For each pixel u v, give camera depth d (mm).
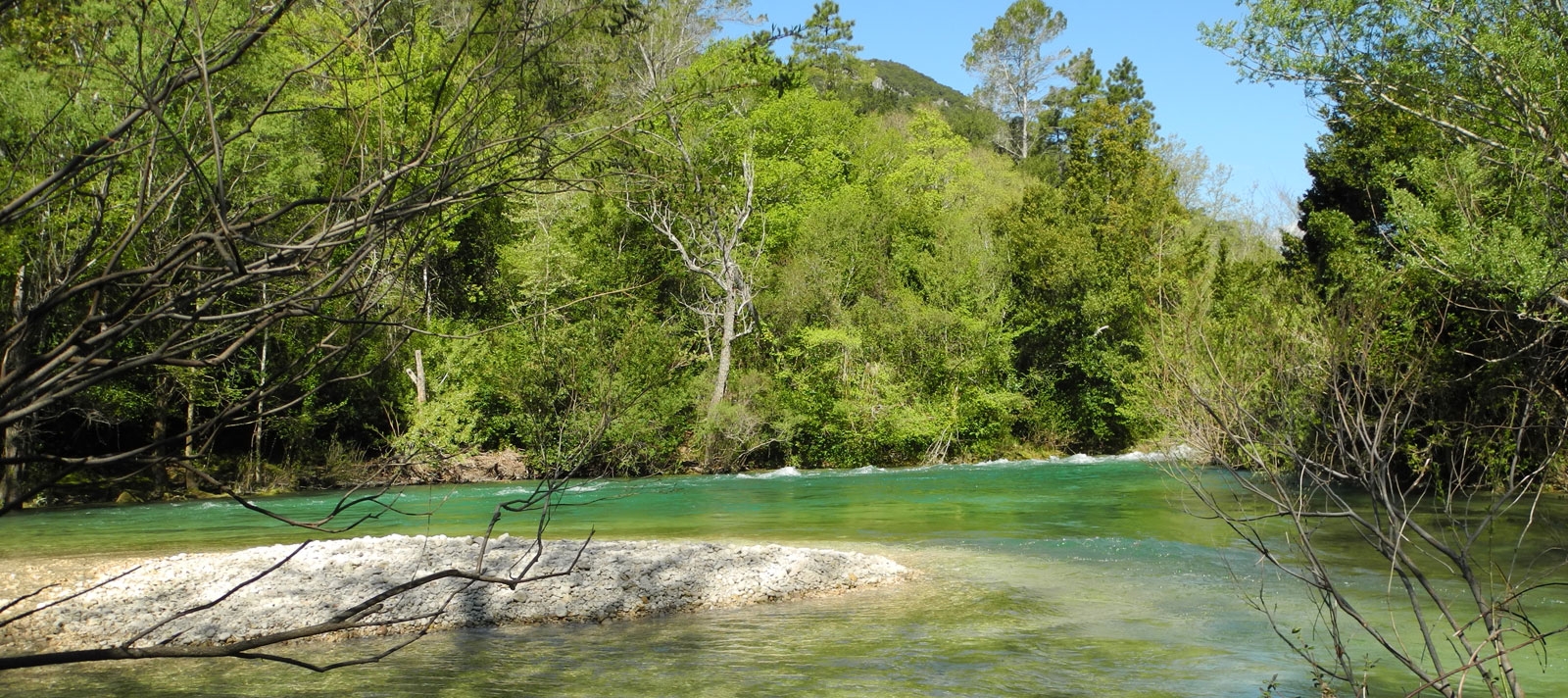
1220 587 12445
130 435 30297
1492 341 14695
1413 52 17328
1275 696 7855
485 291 37062
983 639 10062
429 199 3098
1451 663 8539
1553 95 15570
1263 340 6043
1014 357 44500
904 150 54875
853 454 40344
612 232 38219
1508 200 15922
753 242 43688
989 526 18969
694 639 10281
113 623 11070
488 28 3314
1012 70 93000
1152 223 43594
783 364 40500
